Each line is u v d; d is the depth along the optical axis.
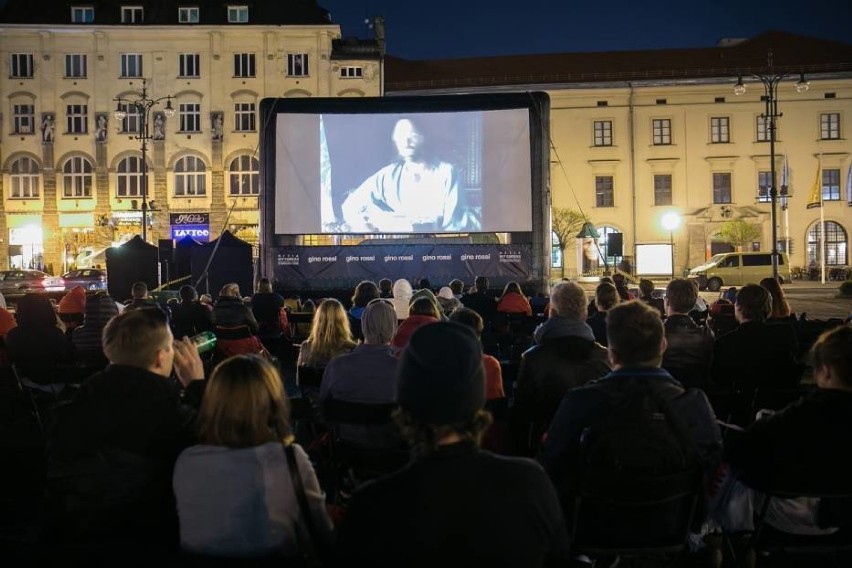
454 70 55.97
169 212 45.53
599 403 3.19
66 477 3.04
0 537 2.63
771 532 3.61
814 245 49.31
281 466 2.68
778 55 52.97
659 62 54.59
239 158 45.62
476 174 15.48
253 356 2.86
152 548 2.57
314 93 45.28
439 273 15.34
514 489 1.98
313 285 15.48
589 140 50.44
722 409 5.52
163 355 3.29
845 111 49.09
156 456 3.08
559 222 48.31
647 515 3.24
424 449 2.03
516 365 6.87
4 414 5.89
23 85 45.25
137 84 45.34
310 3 45.88
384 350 4.46
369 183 15.62
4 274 35.47
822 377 3.36
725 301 10.98
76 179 45.72
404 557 1.93
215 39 45.06
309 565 2.46
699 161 49.75
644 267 43.12
